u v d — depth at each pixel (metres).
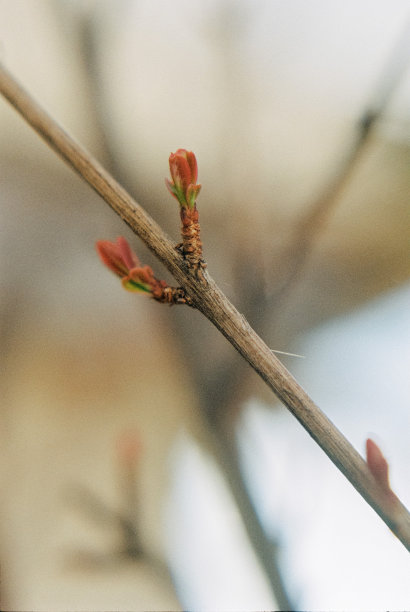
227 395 0.30
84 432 0.48
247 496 0.29
